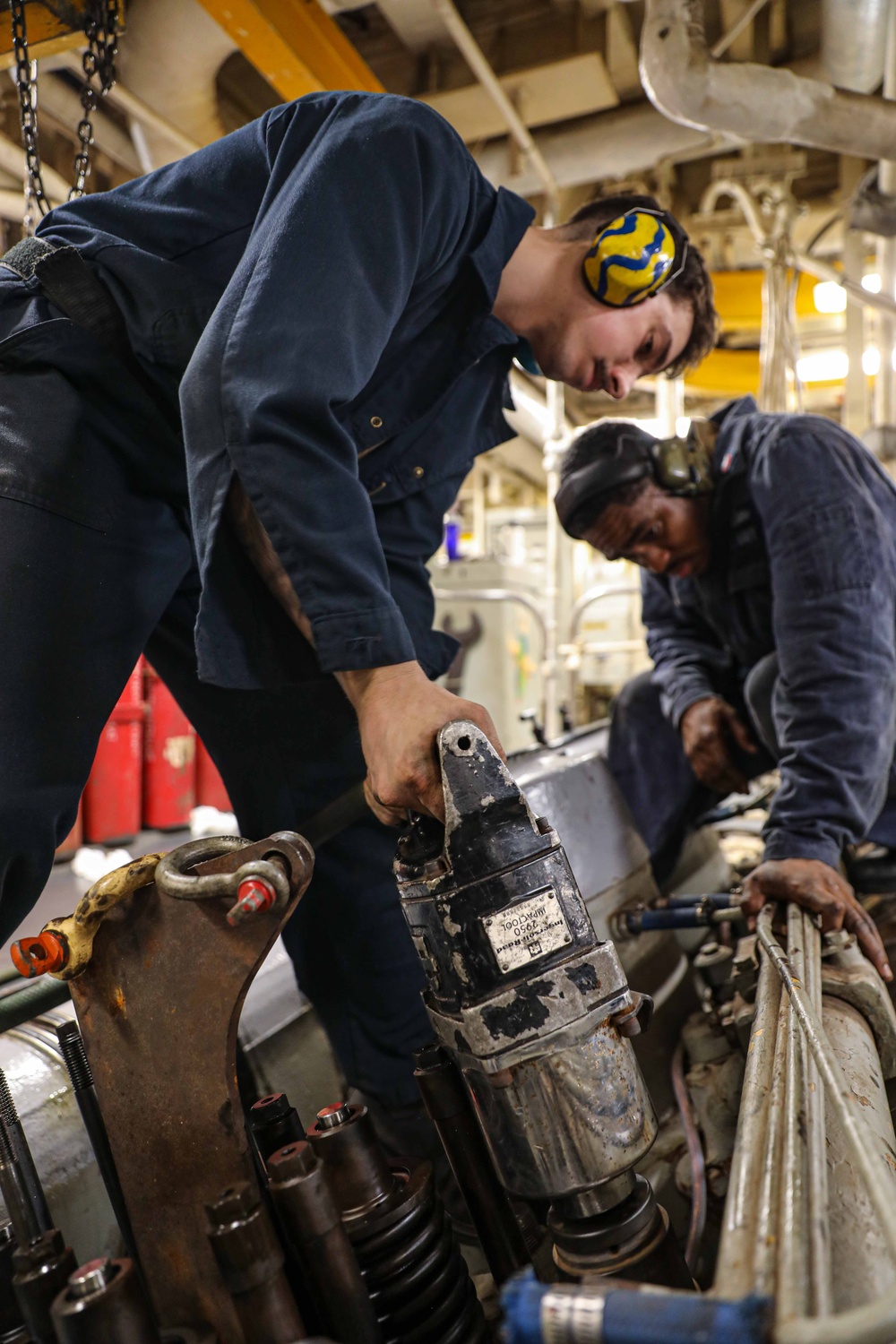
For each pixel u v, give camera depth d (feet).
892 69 8.11
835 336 18.78
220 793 8.91
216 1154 2.01
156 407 3.01
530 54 10.43
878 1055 2.95
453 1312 2.16
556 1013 2.01
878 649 4.09
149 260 2.99
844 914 3.54
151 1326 1.73
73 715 2.88
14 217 8.91
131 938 2.11
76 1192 2.63
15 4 3.75
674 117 7.18
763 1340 1.14
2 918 2.89
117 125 9.94
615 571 20.86
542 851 2.09
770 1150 1.63
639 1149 2.05
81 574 2.89
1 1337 1.97
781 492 4.37
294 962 3.68
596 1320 1.22
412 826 2.25
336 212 2.57
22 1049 2.86
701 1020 4.02
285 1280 1.82
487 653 13.52
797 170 10.76
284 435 2.27
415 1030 3.62
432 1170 2.24
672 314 4.04
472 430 3.79
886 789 4.33
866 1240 1.76
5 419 2.83
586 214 3.78
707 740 5.21
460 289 3.31
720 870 6.05
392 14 10.08
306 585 2.27
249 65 10.45
